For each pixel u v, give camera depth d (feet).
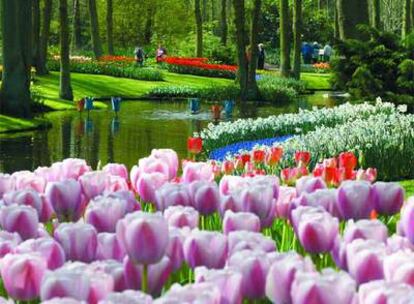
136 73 139.54
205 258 8.96
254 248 8.94
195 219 10.81
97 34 170.40
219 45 189.67
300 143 42.09
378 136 42.91
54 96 105.50
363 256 8.62
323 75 166.50
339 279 7.10
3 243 9.73
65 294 7.50
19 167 54.70
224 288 7.49
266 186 11.50
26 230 10.75
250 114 97.04
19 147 64.54
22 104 81.00
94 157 59.67
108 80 131.34
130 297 6.77
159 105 109.19
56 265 9.16
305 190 12.97
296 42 145.38
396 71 69.10
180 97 122.93
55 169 14.56
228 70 157.28
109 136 72.43
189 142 31.17
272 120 60.70
